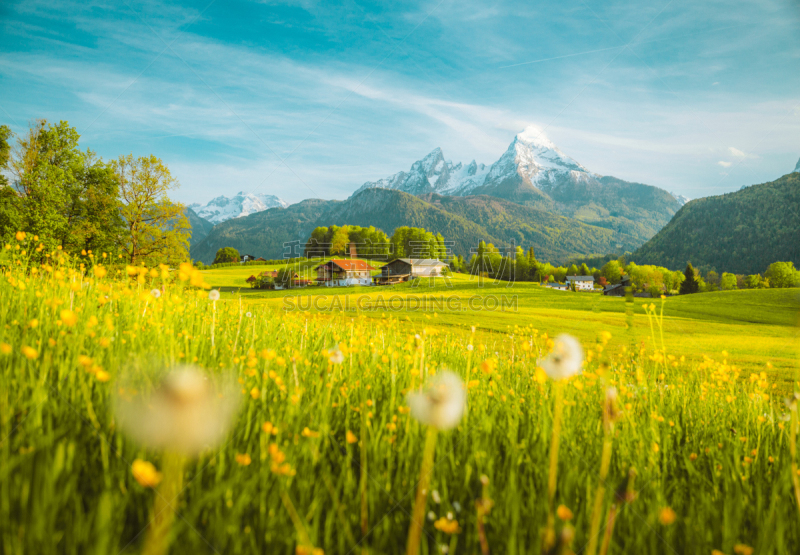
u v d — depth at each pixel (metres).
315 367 3.76
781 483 2.51
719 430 4.06
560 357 1.57
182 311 5.24
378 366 4.32
